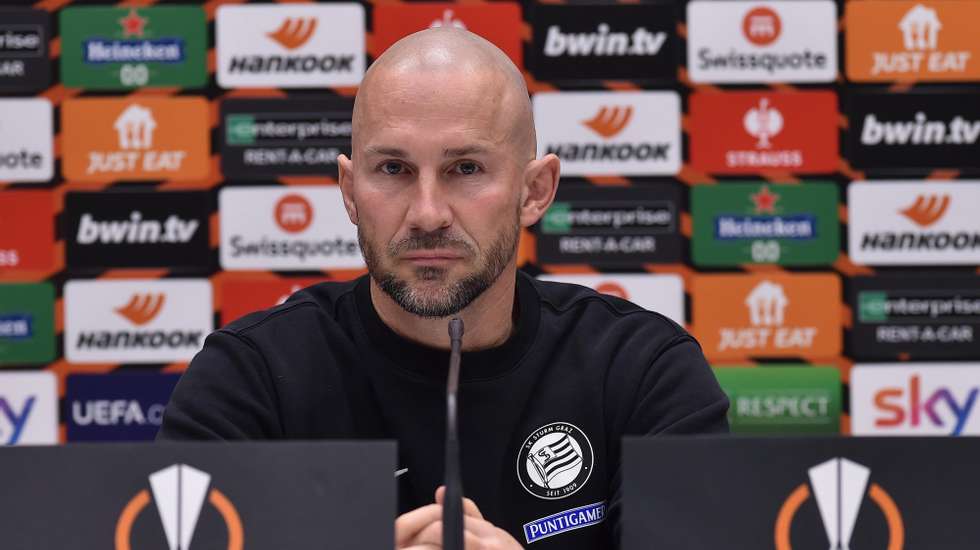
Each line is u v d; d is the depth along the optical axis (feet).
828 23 35.55
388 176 15.57
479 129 15.34
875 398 35.91
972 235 35.68
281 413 17.16
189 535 12.39
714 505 12.74
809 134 35.68
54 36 35.50
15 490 12.40
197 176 35.68
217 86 35.58
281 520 12.36
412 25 35.45
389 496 12.37
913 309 35.76
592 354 18.01
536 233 35.68
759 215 35.78
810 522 12.74
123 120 35.55
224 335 17.63
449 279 15.55
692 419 17.16
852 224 35.78
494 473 16.78
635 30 35.53
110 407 35.76
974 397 35.73
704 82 35.63
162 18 35.53
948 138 35.63
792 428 35.94
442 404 17.01
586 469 17.17
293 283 35.73
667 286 35.78
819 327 35.88
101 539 12.37
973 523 12.69
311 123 35.58
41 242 35.55
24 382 35.60
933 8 35.40
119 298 35.65
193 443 12.52
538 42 35.55
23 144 35.47
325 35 35.47
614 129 35.60
